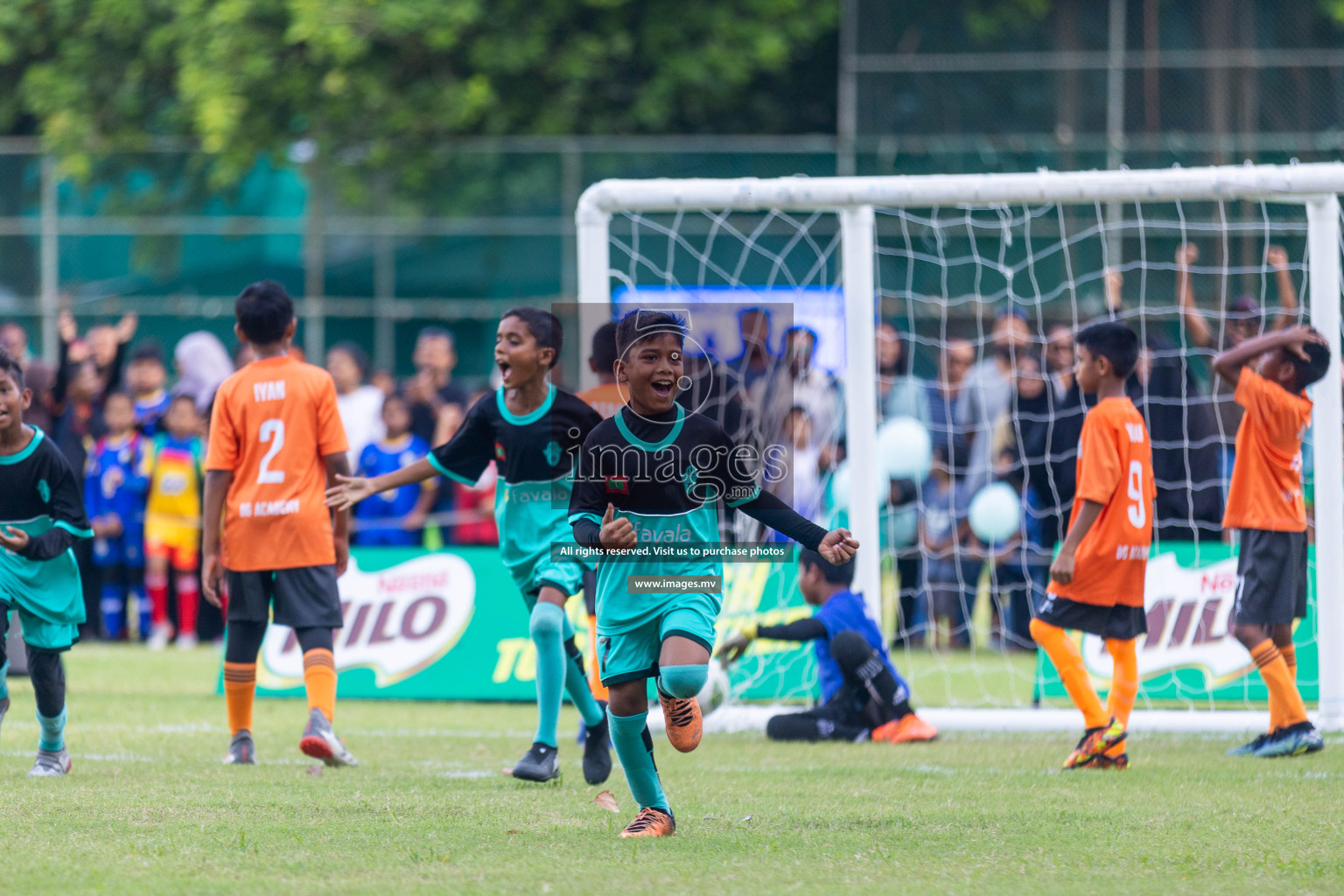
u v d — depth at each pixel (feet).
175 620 138.82
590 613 68.80
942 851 49.26
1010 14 173.47
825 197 88.69
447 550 105.29
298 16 181.06
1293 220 153.38
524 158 174.09
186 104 189.67
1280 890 43.34
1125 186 87.10
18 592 65.46
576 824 54.29
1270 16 168.35
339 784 64.44
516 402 65.72
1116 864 47.14
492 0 192.95
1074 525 71.97
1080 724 87.04
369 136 183.52
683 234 165.37
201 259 176.65
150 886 42.91
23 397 65.46
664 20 198.80
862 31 176.04
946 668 115.96
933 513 127.24
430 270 175.11
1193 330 146.61
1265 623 76.18
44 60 202.69
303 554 70.28
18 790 61.41
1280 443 75.97
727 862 47.14
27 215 177.06
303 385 71.20
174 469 133.18
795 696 98.17
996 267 161.48
